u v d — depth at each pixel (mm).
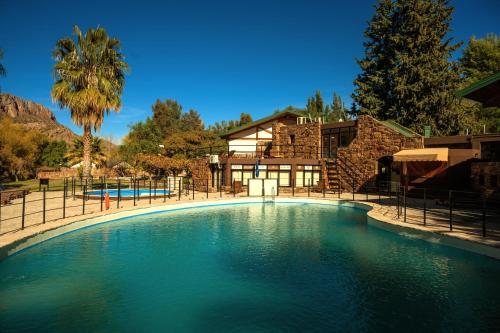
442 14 37188
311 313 6371
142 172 43906
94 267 9047
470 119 37250
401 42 38062
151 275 8484
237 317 6207
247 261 9695
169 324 5922
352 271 8820
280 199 23031
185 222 15656
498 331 5625
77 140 46719
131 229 13922
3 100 164875
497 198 15867
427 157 18938
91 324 5906
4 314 6262
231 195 25250
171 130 94000
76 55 24953
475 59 44531
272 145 35062
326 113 81188
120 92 27297
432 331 5648
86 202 20188
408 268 9016
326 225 15023
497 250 9195
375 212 15922
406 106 37594
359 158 26891
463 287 7621
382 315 6266
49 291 7387
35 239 10836
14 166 39281
